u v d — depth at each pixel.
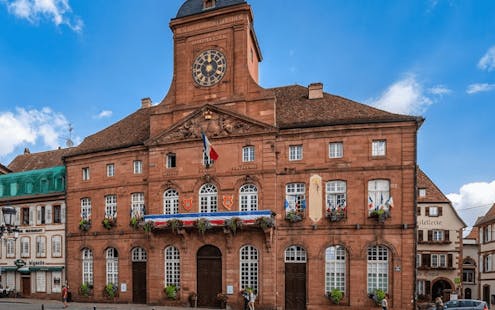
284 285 28.56
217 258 30.22
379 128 28.08
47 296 37.03
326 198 28.62
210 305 29.91
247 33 31.55
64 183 37.94
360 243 27.58
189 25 33.06
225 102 31.06
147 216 30.98
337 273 27.98
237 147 30.41
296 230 28.72
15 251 39.31
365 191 27.89
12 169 47.09
